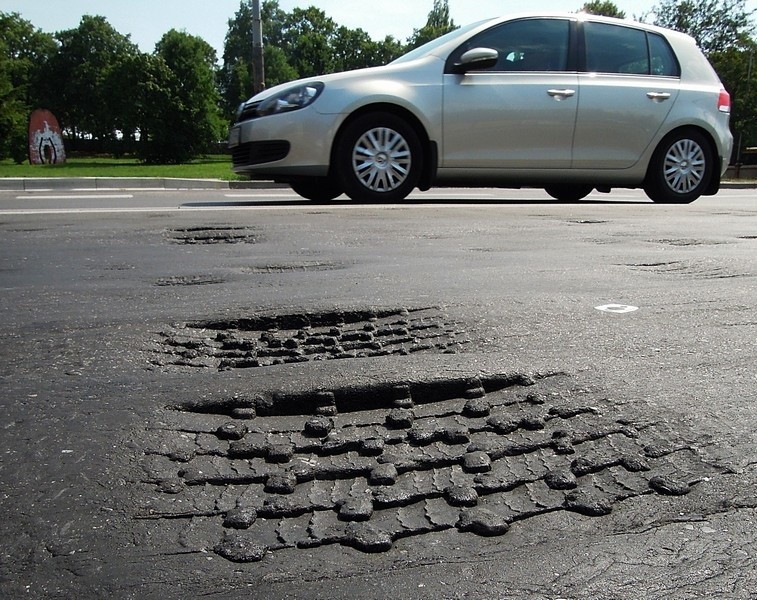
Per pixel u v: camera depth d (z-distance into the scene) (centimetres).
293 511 107
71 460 123
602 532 104
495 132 612
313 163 579
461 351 184
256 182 991
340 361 171
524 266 311
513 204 618
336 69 7456
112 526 103
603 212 545
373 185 593
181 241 379
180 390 154
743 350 189
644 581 92
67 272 295
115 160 4550
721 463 125
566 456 127
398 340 197
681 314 226
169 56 4109
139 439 131
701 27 3425
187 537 101
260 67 1493
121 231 411
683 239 402
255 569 93
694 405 150
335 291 256
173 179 956
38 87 6625
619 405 149
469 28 630
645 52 666
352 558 96
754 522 107
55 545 98
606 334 202
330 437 133
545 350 186
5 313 225
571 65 636
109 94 4341
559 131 628
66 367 171
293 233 408
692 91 673
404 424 140
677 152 677
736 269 307
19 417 141
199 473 119
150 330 205
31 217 475
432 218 482
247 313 221
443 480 117
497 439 133
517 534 103
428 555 97
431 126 596
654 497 114
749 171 2330
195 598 88
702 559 97
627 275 292
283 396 150
